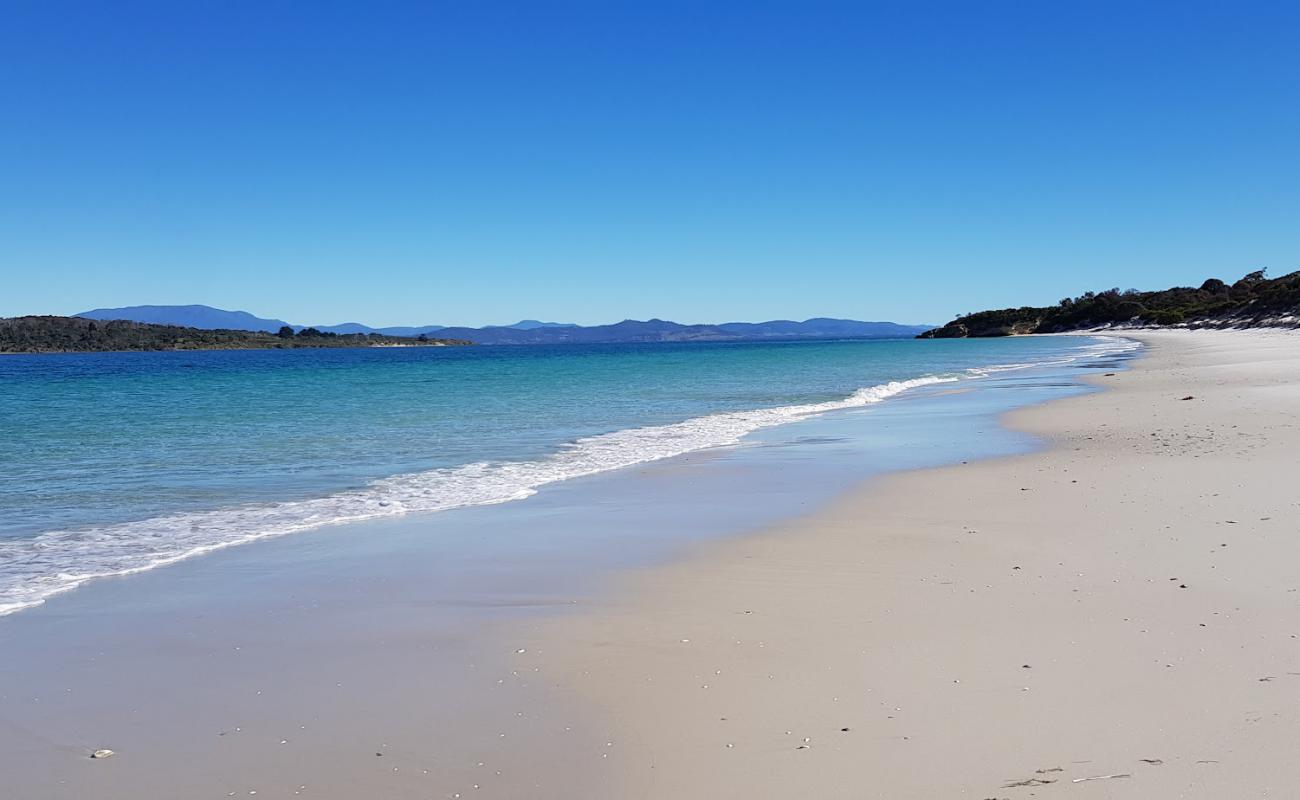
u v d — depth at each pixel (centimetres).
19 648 660
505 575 855
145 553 956
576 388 3972
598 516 1137
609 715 525
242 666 620
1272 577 741
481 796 436
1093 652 594
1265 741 458
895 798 421
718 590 788
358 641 670
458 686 577
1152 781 425
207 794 445
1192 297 16675
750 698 544
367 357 12781
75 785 456
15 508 1213
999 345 12200
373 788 447
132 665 624
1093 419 2062
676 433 2066
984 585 768
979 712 509
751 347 17075
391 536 1033
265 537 1033
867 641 638
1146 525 955
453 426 2298
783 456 1642
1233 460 1334
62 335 18062
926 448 1694
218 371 7081
